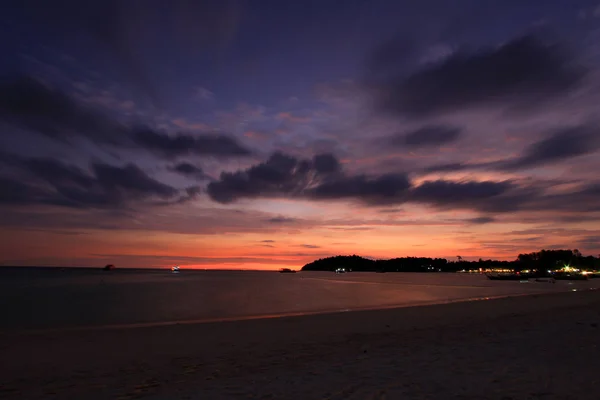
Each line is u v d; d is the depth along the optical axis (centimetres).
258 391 814
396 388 792
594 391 731
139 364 1141
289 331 1733
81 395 843
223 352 1301
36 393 866
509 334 1431
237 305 3722
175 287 7812
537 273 15812
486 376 854
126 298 4744
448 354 1115
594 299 3247
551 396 710
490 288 7725
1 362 1180
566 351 1084
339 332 1681
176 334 1688
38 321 2525
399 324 1888
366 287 8306
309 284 10231
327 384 845
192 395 806
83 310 3275
